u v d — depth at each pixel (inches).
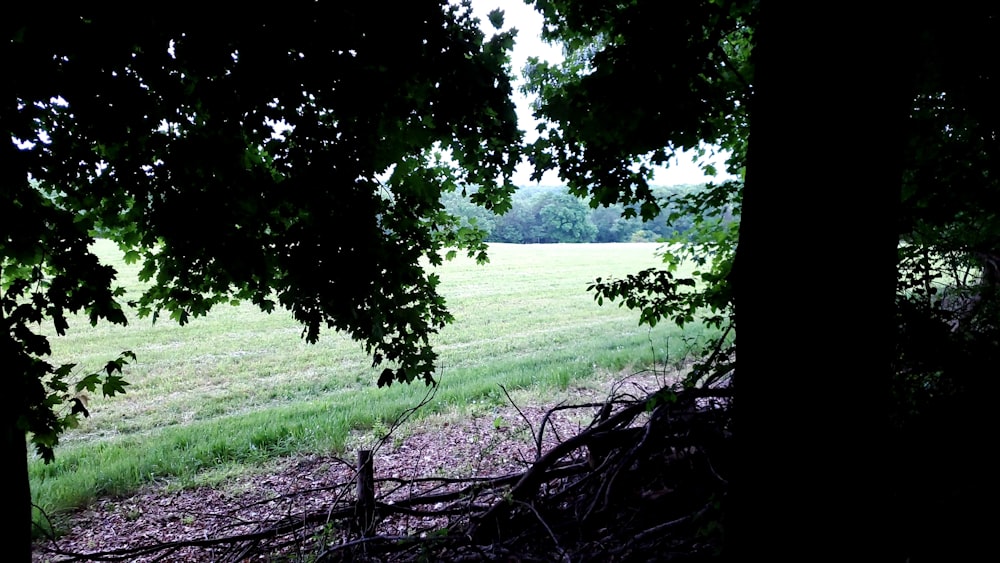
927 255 196.9
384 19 123.2
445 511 194.5
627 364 502.3
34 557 223.3
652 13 148.6
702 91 159.3
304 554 189.8
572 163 184.7
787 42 82.8
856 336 78.8
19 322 130.7
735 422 96.4
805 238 80.4
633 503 180.2
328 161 136.6
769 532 87.0
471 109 143.4
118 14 106.1
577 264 1717.5
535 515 170.4
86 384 149.1
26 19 100.3
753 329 89.4
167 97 123.0
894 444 137.8
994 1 120.0
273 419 380.5
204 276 175.6
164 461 307.7
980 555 105.2
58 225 134.9
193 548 227.6
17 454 128.5
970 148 163.8
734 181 214.5
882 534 83.4
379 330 164.9
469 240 224.4
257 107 126.3
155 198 139.7
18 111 111.3
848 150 77.3
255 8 113.1
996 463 125.8
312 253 146.8
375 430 359.6
